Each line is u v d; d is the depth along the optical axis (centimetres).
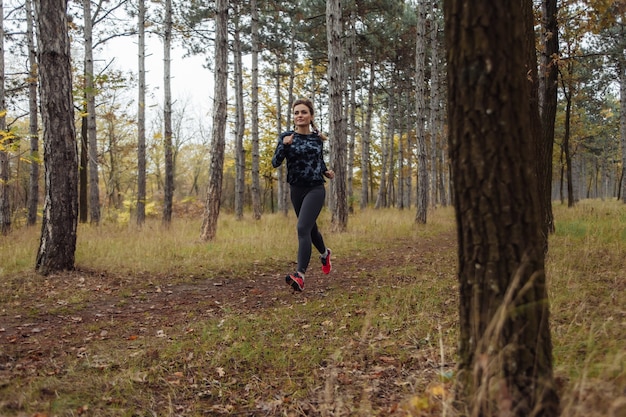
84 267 663
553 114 768
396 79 2673
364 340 350
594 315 345
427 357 309
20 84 1429
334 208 1194
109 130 2395
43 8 607
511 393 179
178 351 346
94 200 1523
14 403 253
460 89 183
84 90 932
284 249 870
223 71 1042
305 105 485
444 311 416
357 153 3875
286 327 399
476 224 185
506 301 168
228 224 1523
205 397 282
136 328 418
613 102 3594
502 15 175
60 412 248
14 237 1147
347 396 263
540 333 181
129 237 1055
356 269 691
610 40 1955
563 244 730
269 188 3916
